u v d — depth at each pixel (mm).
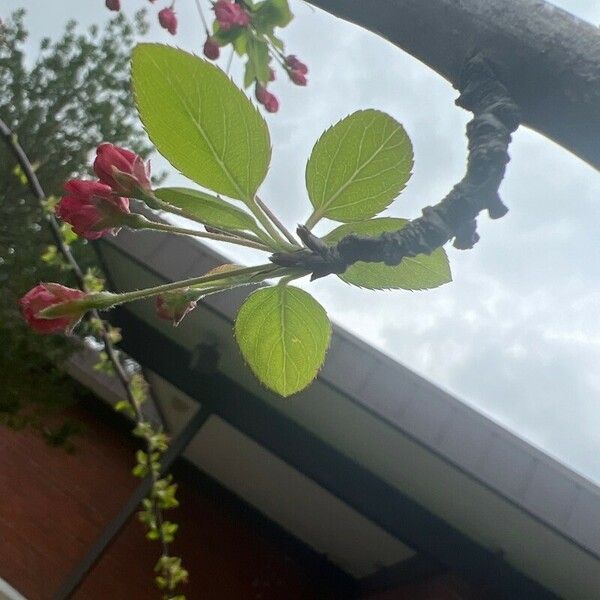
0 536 7527
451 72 569
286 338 690
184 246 4746
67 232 2248
